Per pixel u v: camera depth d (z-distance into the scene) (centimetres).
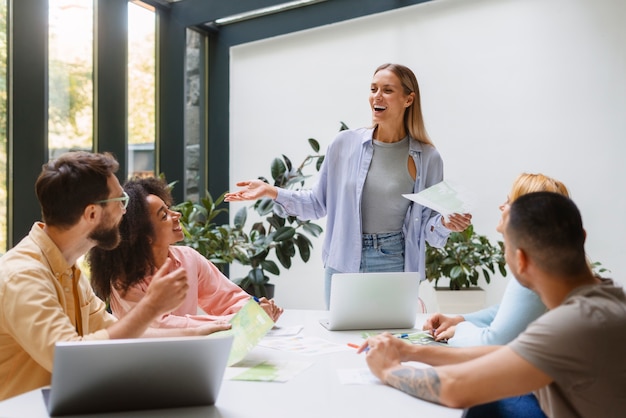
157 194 189
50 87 341
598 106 329
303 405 109
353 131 249
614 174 325
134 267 174
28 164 324
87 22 364
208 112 467
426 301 375
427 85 382
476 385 105
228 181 460
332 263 242
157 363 101
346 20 408
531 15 348
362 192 238
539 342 103
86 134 365
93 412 105
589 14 331
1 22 314
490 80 362
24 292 123
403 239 239
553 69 342
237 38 454
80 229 137
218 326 154
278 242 353
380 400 112
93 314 158
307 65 428
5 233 317
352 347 159
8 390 132
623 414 102
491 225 363
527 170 351
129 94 404
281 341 167
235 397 114
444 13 376
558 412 106
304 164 403
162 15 434
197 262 203
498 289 366
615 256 324
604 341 101
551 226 110
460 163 373
